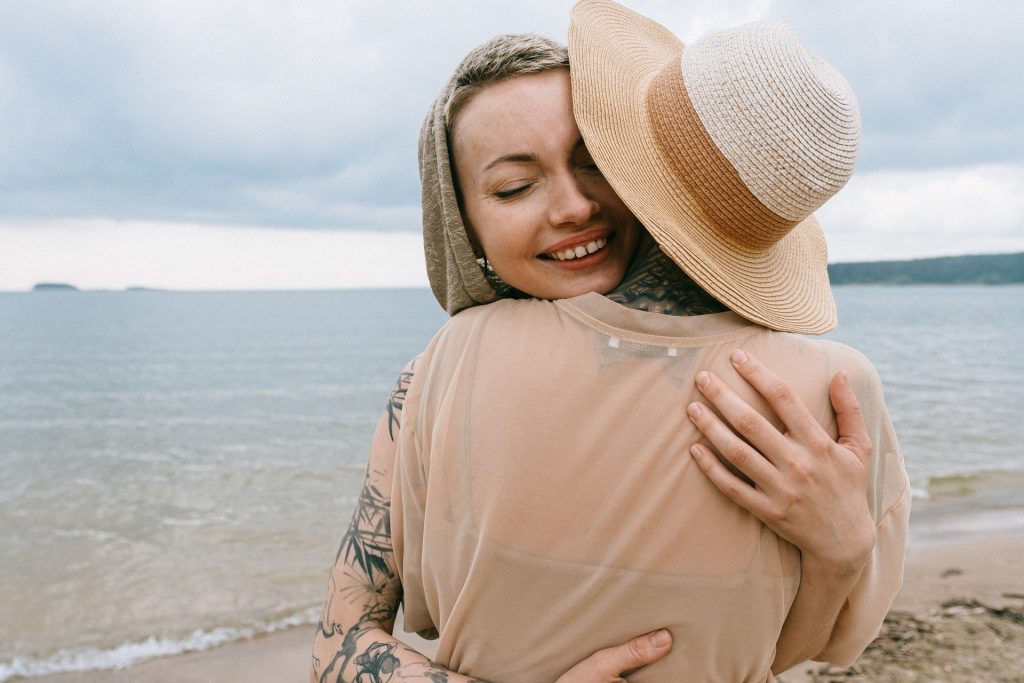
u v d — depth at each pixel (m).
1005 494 13.45
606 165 1.10
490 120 1.18
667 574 1.08
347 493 15.65
